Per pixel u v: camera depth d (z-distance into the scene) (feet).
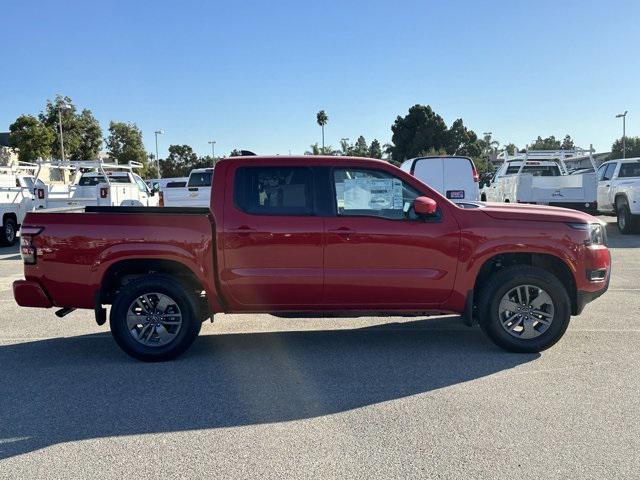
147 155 196.34
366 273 18.67
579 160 74.59
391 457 12.17
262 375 17.47
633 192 50.85
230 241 18.61
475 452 12.32
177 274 19.70
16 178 61.11
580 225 18.85
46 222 18.79
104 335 22.45
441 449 12.48
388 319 24.44
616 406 14.61
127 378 17.35
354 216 18.74
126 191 56.95
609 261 19.44
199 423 14.06
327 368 18.02
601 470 11.51
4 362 19.06
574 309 19.29
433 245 18.65
